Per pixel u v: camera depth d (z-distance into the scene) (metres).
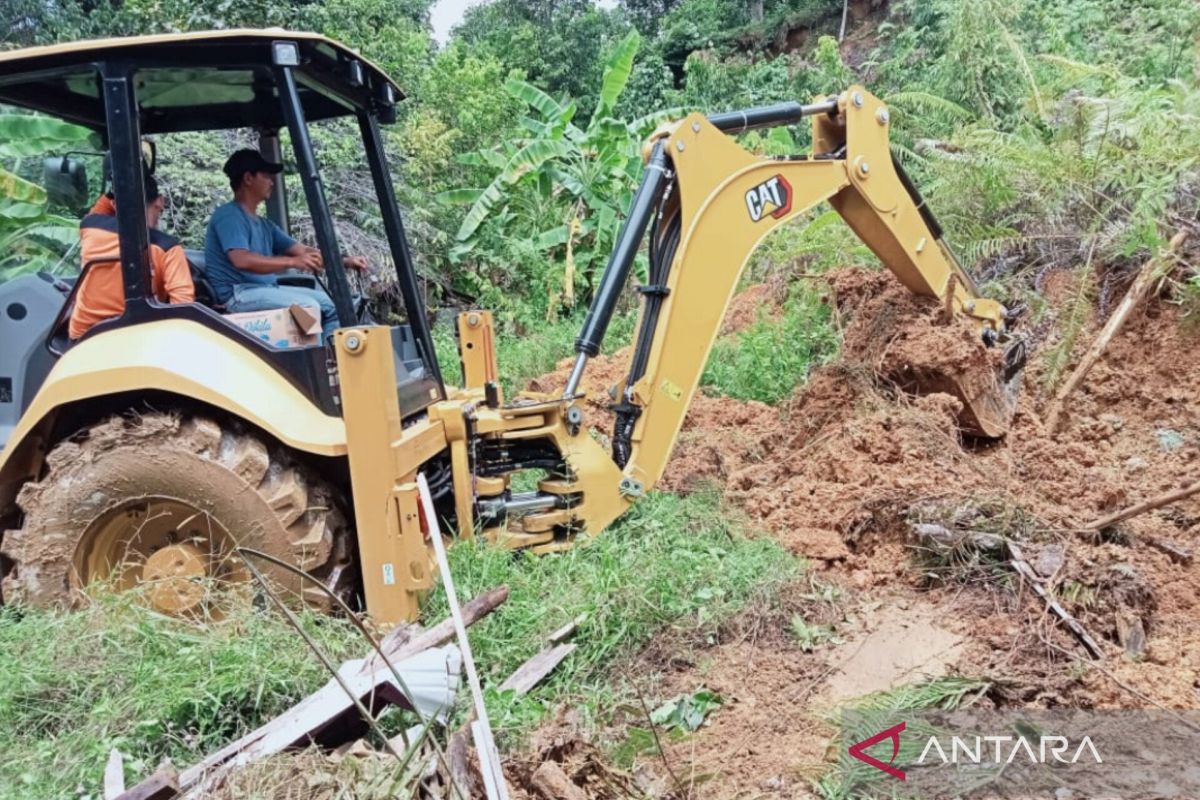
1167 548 3.80
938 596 3.54
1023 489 4.22
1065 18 9.61
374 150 4.20
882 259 4.91
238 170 4.15
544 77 24.22
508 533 3.85
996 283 6.19
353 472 3.18
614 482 3.95
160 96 3.85
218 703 2.66
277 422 3.24
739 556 3.75
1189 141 5.73
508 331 9.82
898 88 11.95
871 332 5.10
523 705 2.86
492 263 10.67
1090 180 6.07
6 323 3.66
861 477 4.32
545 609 3.34
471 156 10.80
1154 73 8.22
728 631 3.38
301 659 2.87
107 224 3.53
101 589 3.15
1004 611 3.36
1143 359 5.48
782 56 18.27
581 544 3.84
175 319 3.37
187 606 3.24
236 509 3.22
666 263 4.10
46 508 3.23
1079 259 6.22
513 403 4.19
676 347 4.07
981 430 4.76
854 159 4.49
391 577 3.22
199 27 10.50
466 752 2.40
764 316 7.09
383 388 3.17
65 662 2.83
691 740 2.79
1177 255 5.50
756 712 2.90
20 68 3.21
